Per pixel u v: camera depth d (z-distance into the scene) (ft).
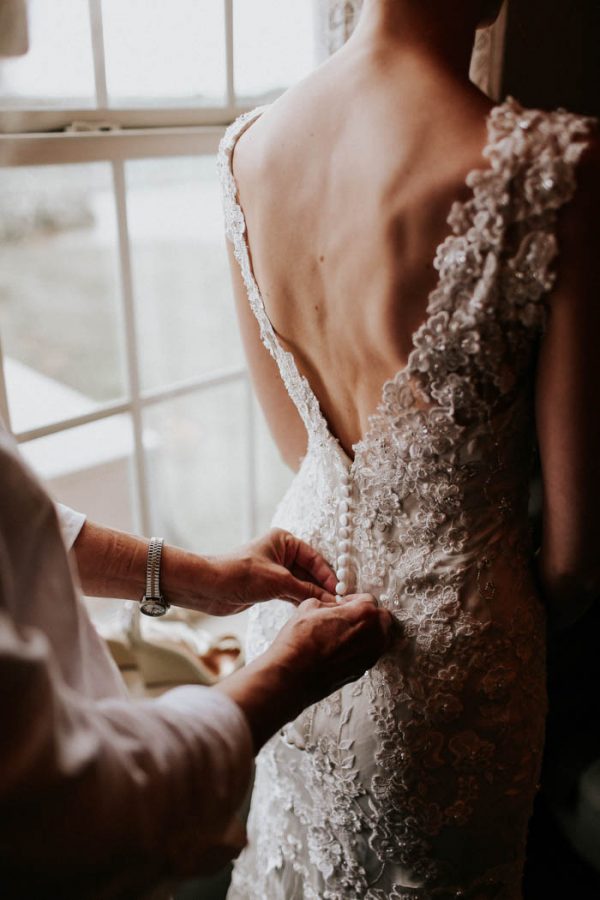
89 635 2.20
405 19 2.34
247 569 3.10
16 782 1.52
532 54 4.53
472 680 2.80
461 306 2.30
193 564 3.12
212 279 6.56
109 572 3.11
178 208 5.84
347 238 2.40
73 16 4.22
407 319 2.40
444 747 2.88
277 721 2.35
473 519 2.71
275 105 2.67
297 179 2.51
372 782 3.00
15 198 5.22
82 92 4.41
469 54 2.43
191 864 1.93
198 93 4.95
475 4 2.39
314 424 2.98
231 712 2.10
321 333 2.68
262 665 2.43
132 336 5.02
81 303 10.53
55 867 1.63
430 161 2.21
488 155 2.14
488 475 2.64
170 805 1.83
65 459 6.09
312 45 4.96
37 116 4.20
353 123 2.35
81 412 4.93
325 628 2.59
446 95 2.25
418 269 2.31
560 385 2.39
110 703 1.91
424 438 2.57
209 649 5.55
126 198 4.63
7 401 4.44
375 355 2.54
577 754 4.83
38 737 1.53
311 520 3.21
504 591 2.78
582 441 2.48
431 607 2.77
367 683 2.95
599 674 5.21
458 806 2.97
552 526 2.77
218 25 4.82
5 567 1.67
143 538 3.17
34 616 1.84
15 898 1.64
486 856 3.12
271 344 3.02
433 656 2.78
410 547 2.78
